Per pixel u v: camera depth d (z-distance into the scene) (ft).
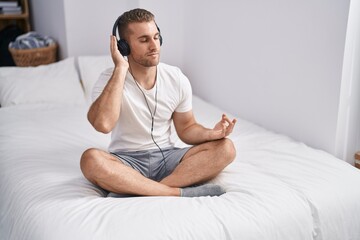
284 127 7.25
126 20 4.95
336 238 4.91
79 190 4.92
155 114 5.36
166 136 5.68
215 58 8.81
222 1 8.23
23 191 5.02
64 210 4.40
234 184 5.15
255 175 5.36
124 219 4.18
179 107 5.62
